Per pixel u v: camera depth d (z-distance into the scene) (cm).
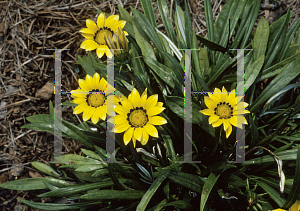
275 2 124
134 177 99
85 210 100
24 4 126
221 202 96
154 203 98
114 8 126
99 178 101
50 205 94
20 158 116
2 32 124
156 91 105
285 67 99
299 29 109
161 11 108
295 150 92
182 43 106
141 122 85
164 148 100
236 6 105
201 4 128
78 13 127
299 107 97
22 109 119
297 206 87
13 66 122
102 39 90
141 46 102
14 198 113
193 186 91
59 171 107
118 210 95
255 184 96
